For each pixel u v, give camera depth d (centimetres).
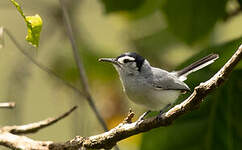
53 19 1489
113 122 1389
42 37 1489
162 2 1299
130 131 812
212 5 1225
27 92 1363
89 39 1548
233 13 1253
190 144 1068
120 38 1575
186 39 1274
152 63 1538
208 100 1055
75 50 1099
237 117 1042
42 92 1423
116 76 1501
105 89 1480
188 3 1235
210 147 1059
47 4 1474
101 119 1045
